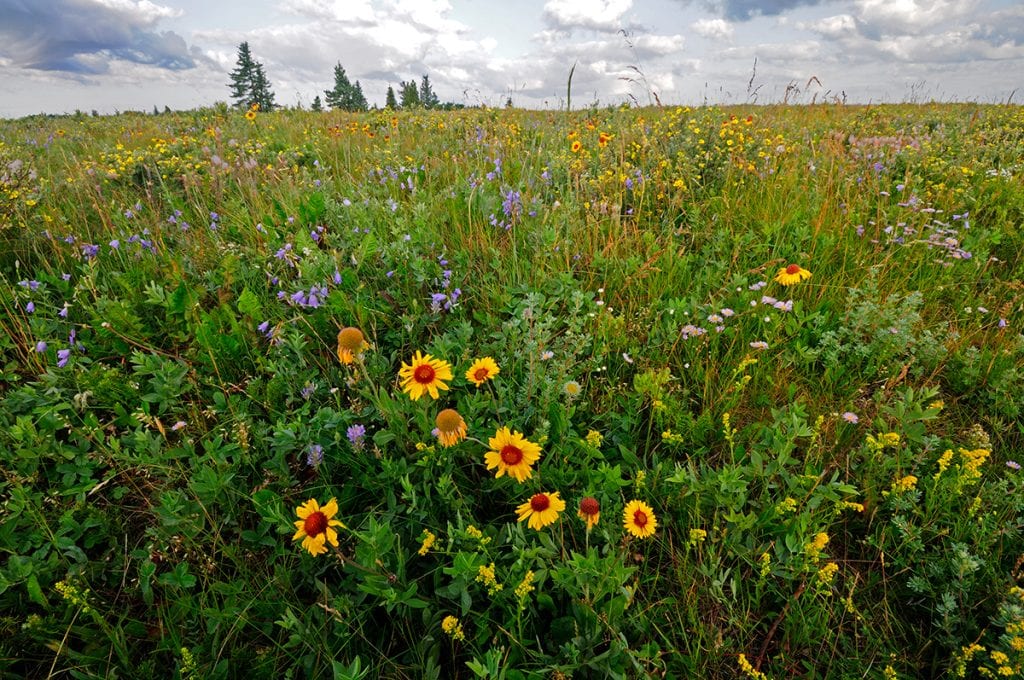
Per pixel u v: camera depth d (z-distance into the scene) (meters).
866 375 2.90
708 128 6.77
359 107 19.50
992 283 3.74
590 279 3.66
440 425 1.88
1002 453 2.48
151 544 1.95
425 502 2.06
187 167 5.84
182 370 2.62
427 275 3.44
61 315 3.05
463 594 1.71
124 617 1.80
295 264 3.29
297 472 2.35
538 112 10.97
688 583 1.91
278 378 2.62
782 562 1.93
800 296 3.52
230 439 2.41
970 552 2.00
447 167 5.91
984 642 1.77
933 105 12.39
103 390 2.58
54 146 8.95
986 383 2.77
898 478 2.14
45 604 1.77
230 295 3.21
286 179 5.16
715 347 2.97
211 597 1.92
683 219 4.61
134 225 4.34
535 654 1.63
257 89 58.09
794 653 1.80
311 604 1.88
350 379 2.46
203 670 1.62
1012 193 4.82
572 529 2.01
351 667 1.47
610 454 2.41
